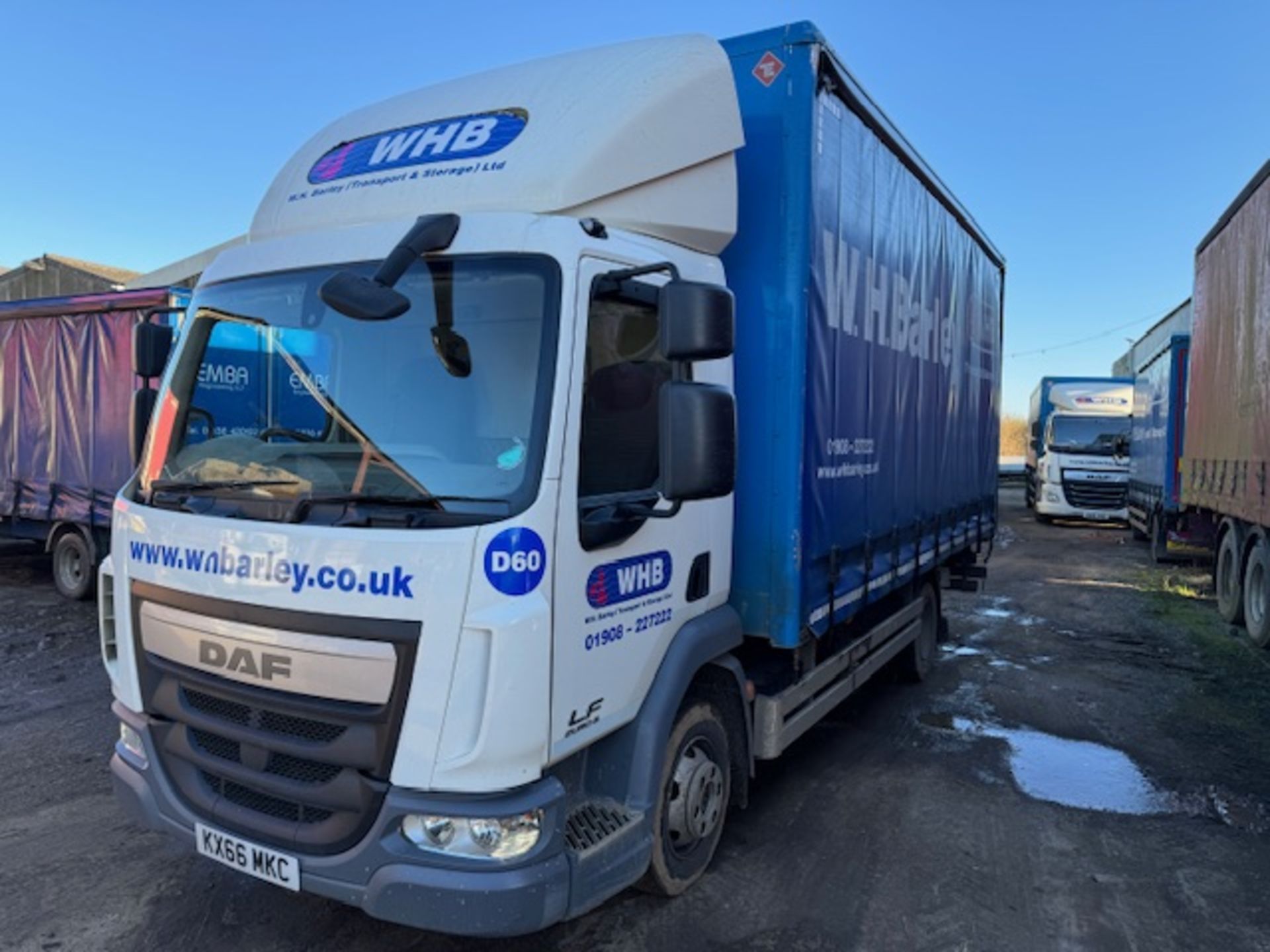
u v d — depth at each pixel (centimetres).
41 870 381
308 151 385
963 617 1005
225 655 284
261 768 280
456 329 287
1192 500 1136
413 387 289
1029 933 353
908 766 536
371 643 258
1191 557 1434
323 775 270
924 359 600
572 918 278
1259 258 838
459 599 253
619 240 310
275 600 273
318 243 320
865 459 480
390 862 255
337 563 263
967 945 343
